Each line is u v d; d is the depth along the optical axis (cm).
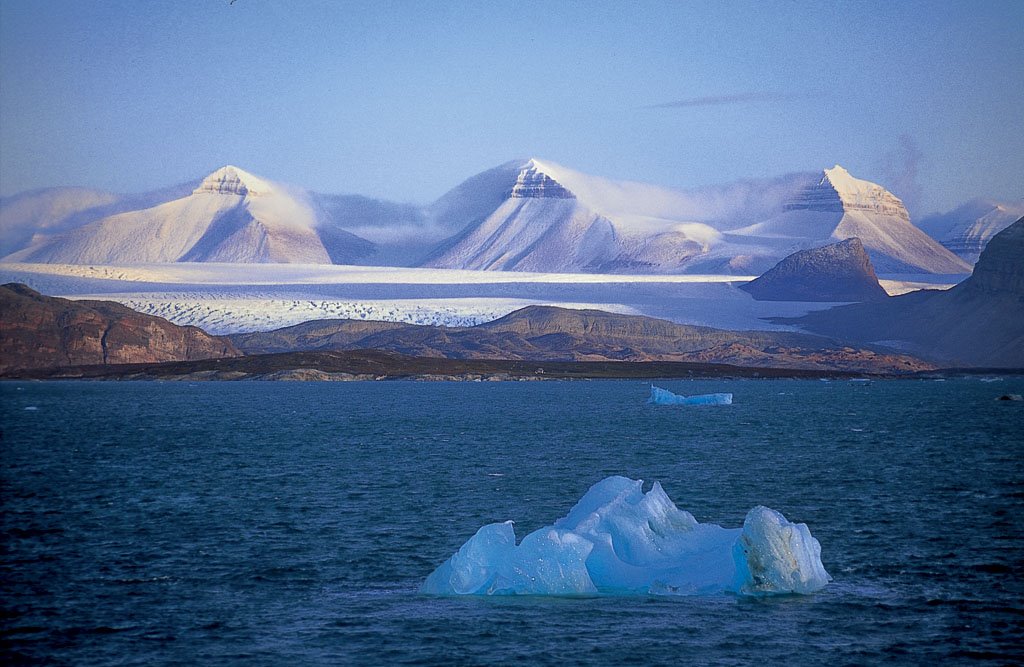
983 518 7988
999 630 4875
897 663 4459
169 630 4928
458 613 5125
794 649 4612
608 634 4791
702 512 8525
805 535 5594
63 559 6462
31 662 4506
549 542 5472
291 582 5819
